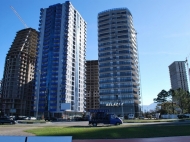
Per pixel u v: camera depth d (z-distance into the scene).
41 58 150.38
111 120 35.06
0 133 19.64
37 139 7.95
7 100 163.88
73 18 163.25
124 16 139.38
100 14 145.62
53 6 160.38
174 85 166.12
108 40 136.38
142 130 20.50
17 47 185.00
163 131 19.11
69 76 144.75
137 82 136.25
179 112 99.19
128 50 130.75
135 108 120.25
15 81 169.75
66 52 145.75
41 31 158.38
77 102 149.38
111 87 125.88
